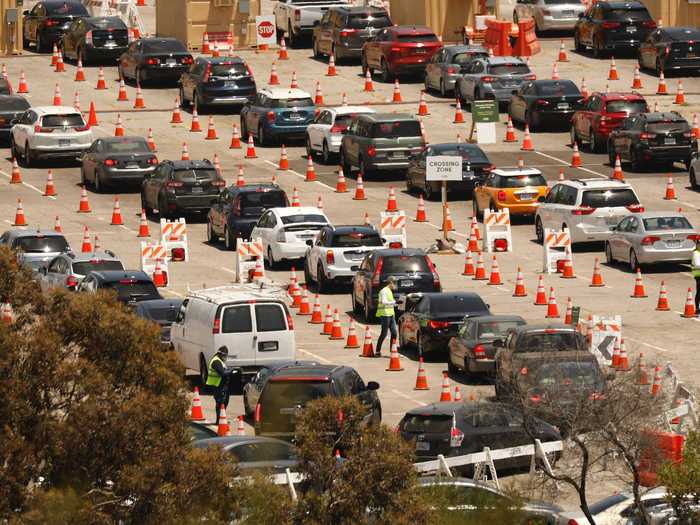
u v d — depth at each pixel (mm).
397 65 190000
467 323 93625
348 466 47469
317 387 77625
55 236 123062
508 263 125812
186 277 123438
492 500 51688
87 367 47156
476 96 177875
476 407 72438
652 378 86500
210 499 46125
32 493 45344
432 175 131500
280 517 46562
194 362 93688
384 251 110062
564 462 69438
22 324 49719
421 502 47562
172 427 47188
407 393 90625
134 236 137000
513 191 136625
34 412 46156
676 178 153375
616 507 58031
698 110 175875
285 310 91812
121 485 45219
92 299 49781
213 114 183125
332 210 144500
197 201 141125
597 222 127312
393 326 98812
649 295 113875
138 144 153500
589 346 92562
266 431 77500
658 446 64562
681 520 55875
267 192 134000
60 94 187250
